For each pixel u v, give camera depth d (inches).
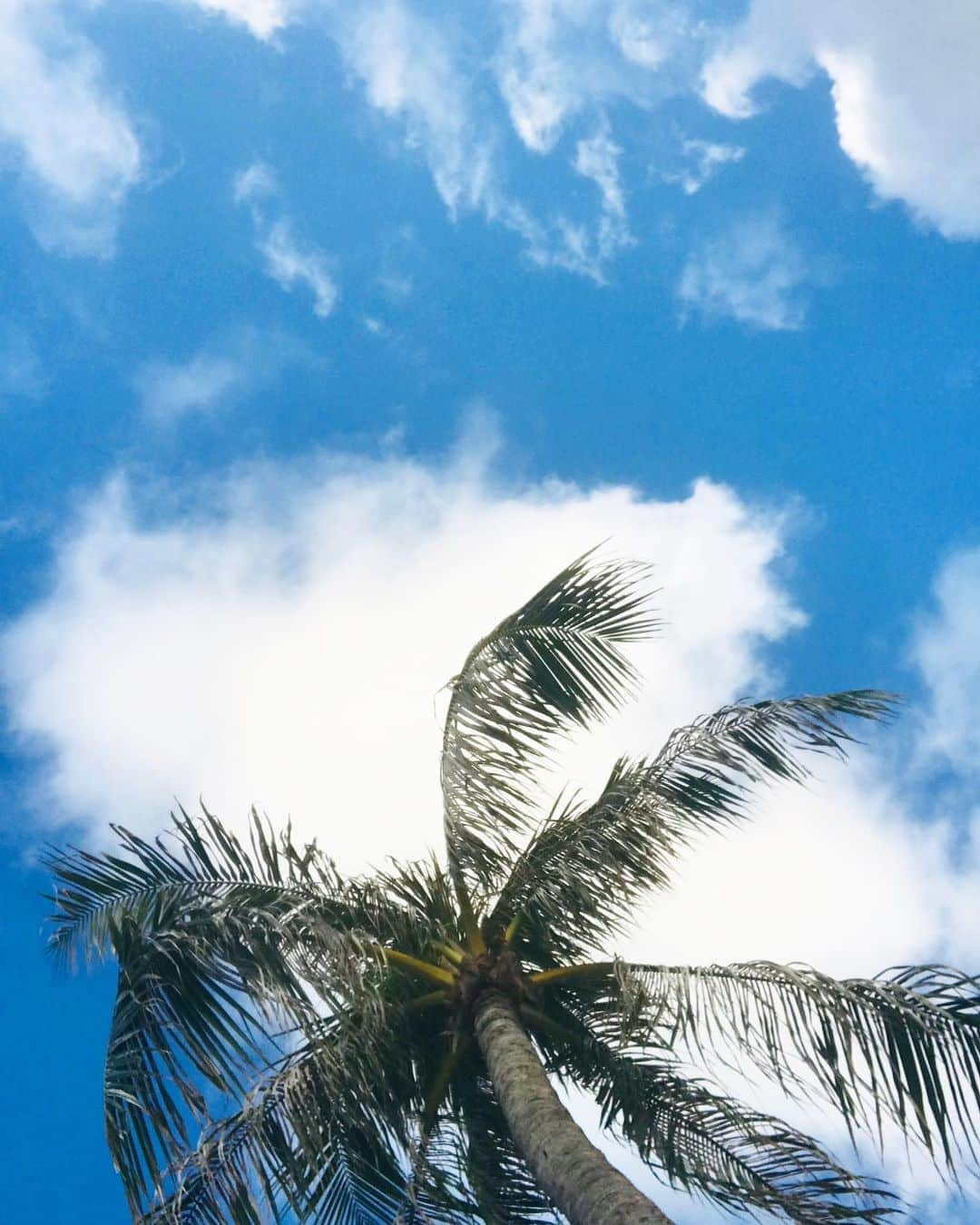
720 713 437.7
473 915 412.5
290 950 365.1
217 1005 346.9
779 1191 349.4
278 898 386.0
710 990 372.5
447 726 454.9
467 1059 394.0
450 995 394.6
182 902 380.8
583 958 412.8
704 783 421.4
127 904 382.3
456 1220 368.2
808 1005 358.0
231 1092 336.5
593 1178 301.1
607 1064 391.2
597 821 419.2
